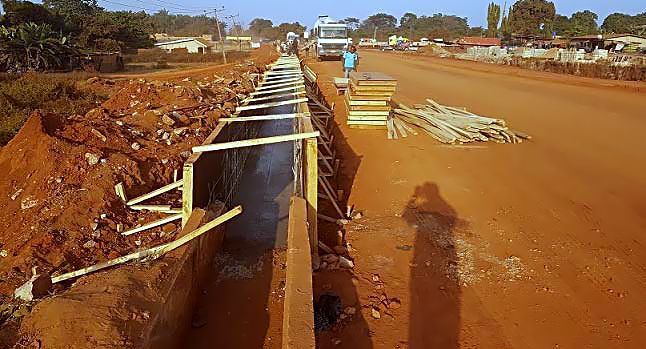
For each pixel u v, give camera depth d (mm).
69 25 37500
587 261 5562
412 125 12672
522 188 7953
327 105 16562
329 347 4125
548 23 69250
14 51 27297
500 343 4160
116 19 47500
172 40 62844
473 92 20062
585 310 4629
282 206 8125
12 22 32156
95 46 39281
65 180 6734
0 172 7332
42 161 7035
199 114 10961
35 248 5398
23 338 3387
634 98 18016
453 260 5625
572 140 11180
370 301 4805
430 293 4949
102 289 3900
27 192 6648
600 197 7500
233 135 9898
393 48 78000
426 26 126938
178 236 5250
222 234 6672
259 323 4906
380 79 12430
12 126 10820
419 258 5691
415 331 4332
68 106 14172
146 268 4414
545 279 5188
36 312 3631
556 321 4457
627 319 4488
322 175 7703
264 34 119562
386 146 10789
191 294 4926
